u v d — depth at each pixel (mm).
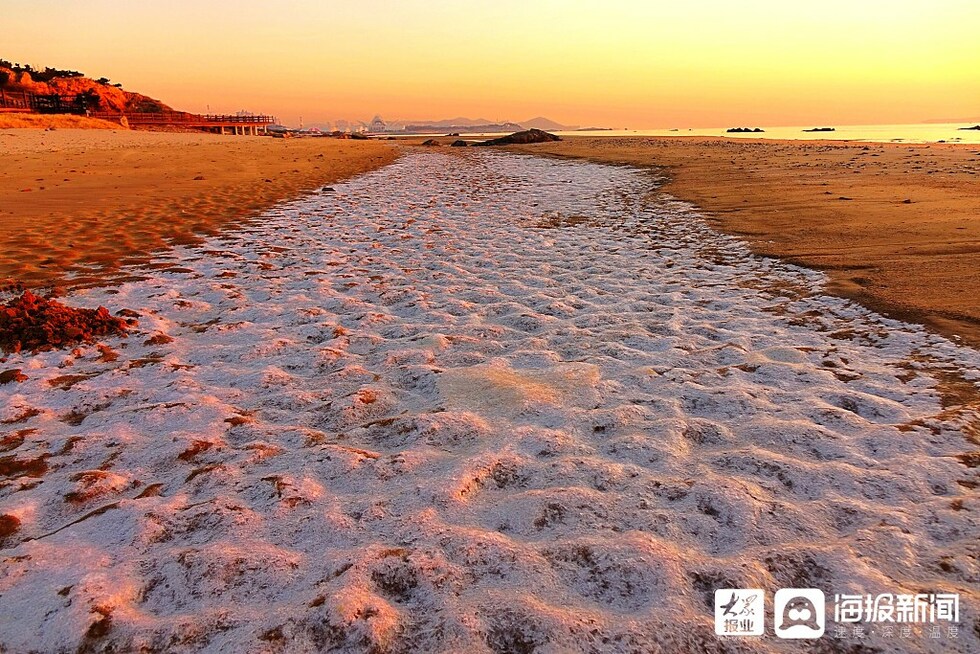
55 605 2172
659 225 9680
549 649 1953
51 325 4840
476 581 2256
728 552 2381
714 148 27734
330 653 1960
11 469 3090
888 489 2723
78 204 11094
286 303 5906
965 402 3455
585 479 2893
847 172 14992
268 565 2344
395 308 5852
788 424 3277
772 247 7508
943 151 22766
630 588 2207
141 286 6387
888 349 4312
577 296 6074
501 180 17469
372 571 2285
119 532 2584
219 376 4227
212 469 3041
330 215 11219
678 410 3557
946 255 6402
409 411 3711
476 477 2910
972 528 2436
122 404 3807
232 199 12648
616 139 42062
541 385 3936
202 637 2025
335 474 2984
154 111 88875
